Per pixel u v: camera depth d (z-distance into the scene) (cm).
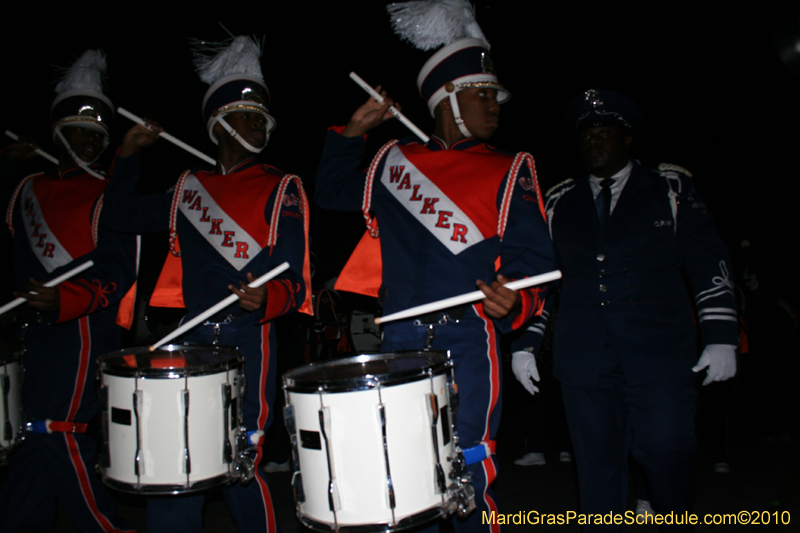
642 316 294
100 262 332
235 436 259
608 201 312
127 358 273
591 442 301
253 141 321
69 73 364
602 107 310
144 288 759
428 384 207
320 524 204
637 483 393
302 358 554
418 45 276
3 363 285
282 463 533
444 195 254
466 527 245
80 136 360
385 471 198
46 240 339
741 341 566
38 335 326
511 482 488
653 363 289
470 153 263
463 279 249
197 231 308
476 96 265
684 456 288
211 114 323
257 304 266
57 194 349
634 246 300
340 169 282
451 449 217
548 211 329
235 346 276
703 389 518
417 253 255
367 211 272
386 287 260
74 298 309
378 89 281
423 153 267
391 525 197
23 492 316
